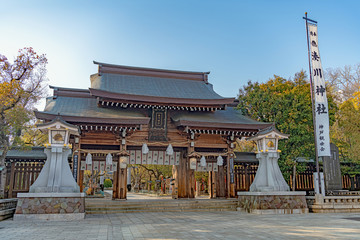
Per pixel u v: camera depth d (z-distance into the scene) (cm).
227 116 2966
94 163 2645
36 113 2252
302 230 1223
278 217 1745
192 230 1225
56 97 2733
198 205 2312
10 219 1669
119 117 2416
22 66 2269
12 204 1842
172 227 1318
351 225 1377
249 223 1462
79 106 2642
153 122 2694
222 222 1508
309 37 2328
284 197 2031
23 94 2319
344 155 3434
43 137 3459
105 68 3088
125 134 2547
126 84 2878
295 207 2031
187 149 2753
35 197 1672
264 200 1992
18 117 2194
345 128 3297
